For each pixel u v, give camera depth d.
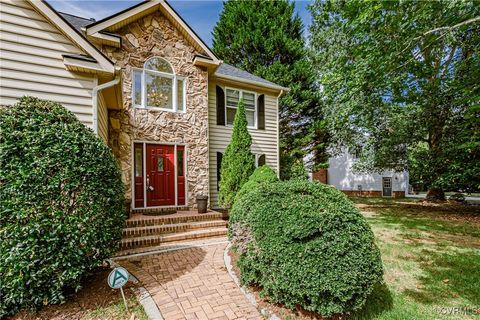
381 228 6.74
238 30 13.22
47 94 3.98
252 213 3.03
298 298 2.51
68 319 2.49
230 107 9.21
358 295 2.47
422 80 7.80
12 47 3.73
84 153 2.88
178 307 2.76
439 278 3.58
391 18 4.99
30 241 2.42
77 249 2.64
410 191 18.19
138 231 5.36
